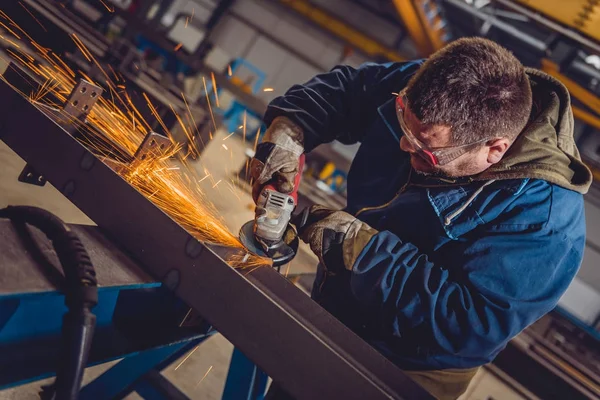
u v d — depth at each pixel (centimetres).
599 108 715
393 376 104
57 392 81
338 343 109
